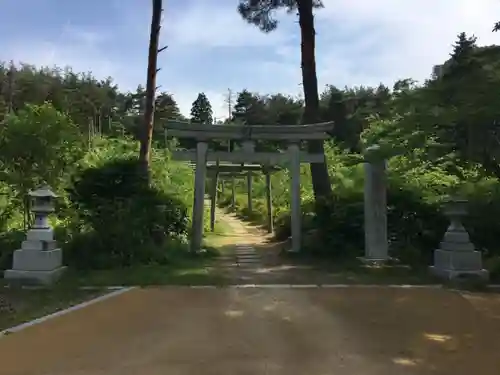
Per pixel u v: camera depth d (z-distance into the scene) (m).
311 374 4.57
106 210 11.09
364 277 9.61
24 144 11.03
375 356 5.08
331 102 38.41
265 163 13.53
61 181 11.81
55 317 6.66
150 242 11.22
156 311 6.98
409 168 12.23
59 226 11.27
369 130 15.72
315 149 13.49
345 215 12.16
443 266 9.55
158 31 12.71
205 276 9.50
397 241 11.70
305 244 12.57
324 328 6.11
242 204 27.86
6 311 6.95
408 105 10.30
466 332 5.96
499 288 8.66
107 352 5.18
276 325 6.24
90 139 17.16
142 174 12.02
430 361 4.94
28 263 8.91
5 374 4.57
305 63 14.18
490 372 4.63
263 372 4.61
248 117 50.12
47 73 45.59
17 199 11.86
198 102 60.31
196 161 12.51
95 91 44.38
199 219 12.38
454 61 9.88
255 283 9.08
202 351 5.21
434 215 11.61
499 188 11.48
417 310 7.08
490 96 8.88
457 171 12.12
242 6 15.08
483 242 11.09
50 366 4.78
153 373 4.59
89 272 9.83
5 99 39.84
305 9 14.15
